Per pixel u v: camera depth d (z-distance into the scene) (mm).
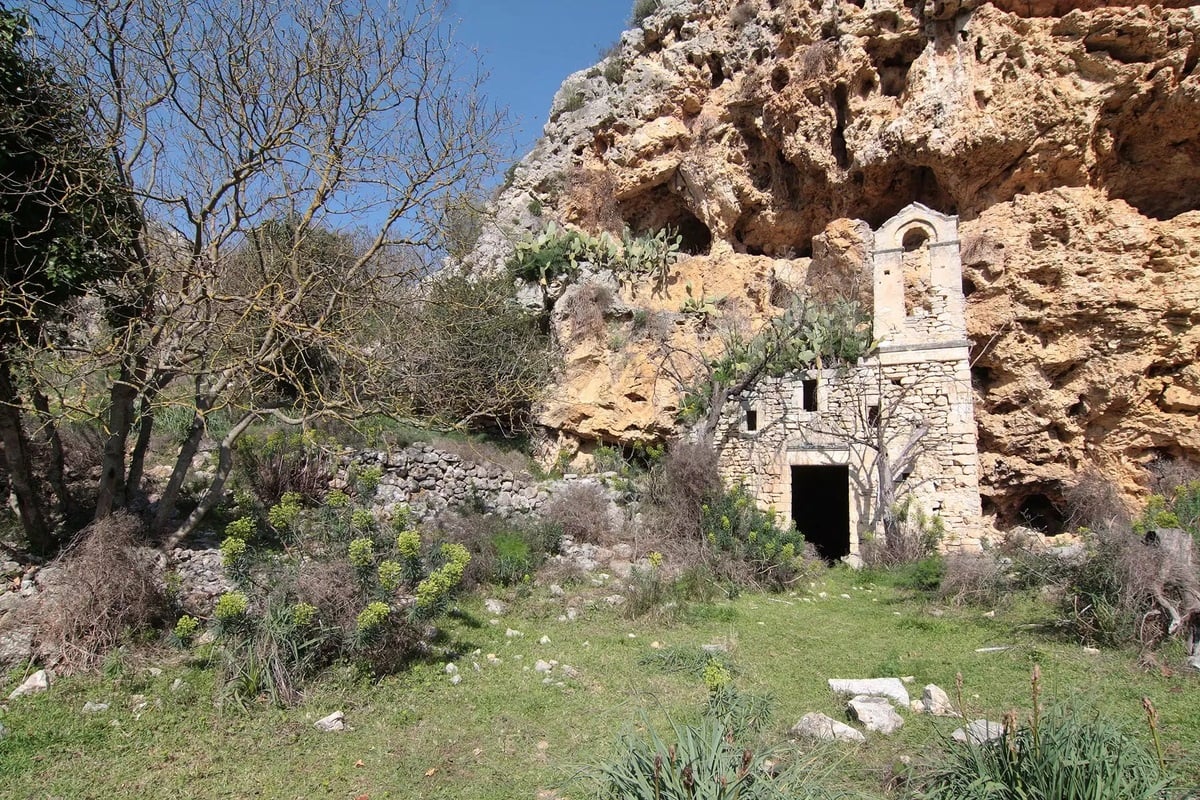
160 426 12820
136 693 6227
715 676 5375
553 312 20188
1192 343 15023
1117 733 4078
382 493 12938
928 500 14891
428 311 13039
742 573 11992
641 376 18984
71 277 8297
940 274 15703
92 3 8406
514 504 14453
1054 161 16172
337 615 6672
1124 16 15203
